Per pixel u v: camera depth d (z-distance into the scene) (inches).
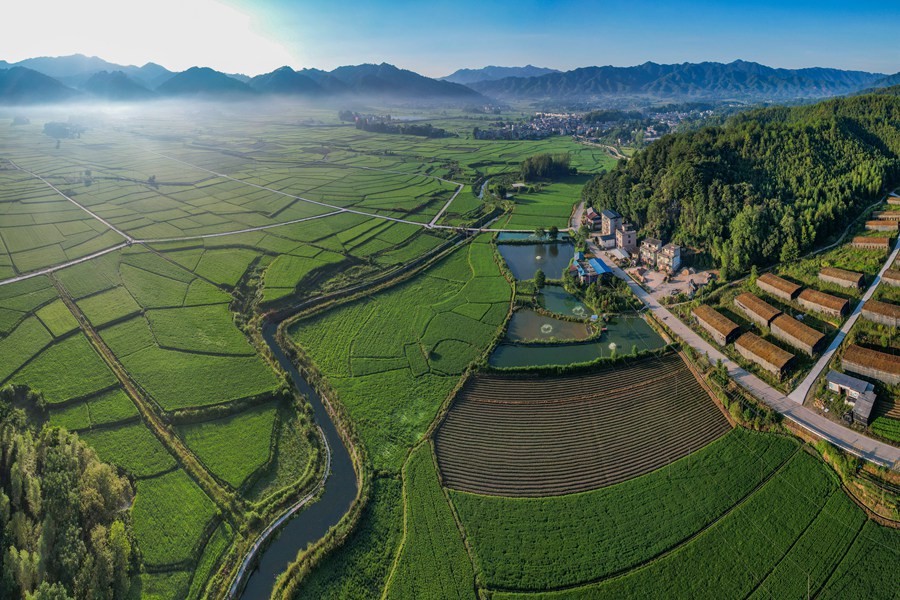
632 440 3590.1
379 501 3216.0
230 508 3179.1
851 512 2920.8
